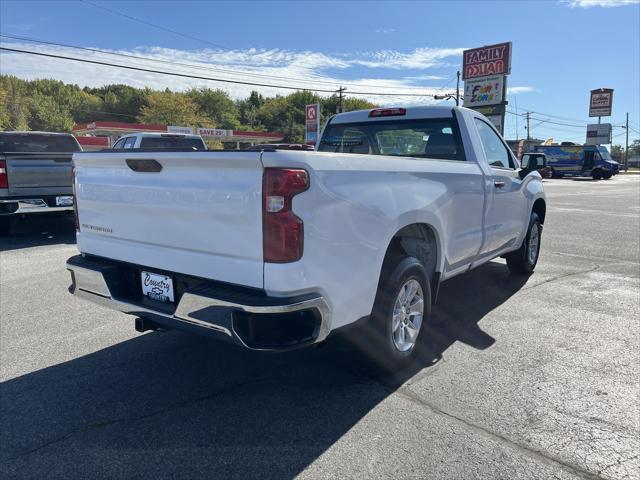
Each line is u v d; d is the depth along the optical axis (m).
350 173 3.12
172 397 3.55
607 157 42.28
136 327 3.78
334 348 4.38
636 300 5.81
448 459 2.81
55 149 12.41
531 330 4.82
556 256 8.41
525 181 6.19
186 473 2.71
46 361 4.17
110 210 3.65
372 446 2.94
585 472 2.70
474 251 4.97
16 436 3.08
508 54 32.38
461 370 3.94
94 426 3.18
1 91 72.56
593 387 3.65
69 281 6.73
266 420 3.23
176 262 3.24
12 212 9.59
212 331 2.96
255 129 115.81
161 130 52.09
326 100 102.50
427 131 5.25
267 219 2.76
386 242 3.42
